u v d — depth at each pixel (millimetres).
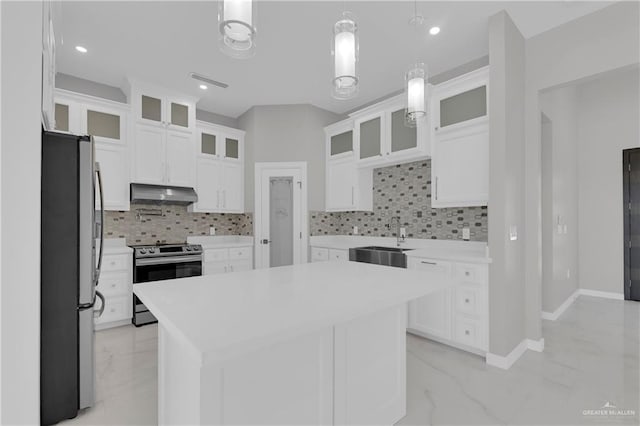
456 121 2947
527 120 2828
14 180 1314
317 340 1309
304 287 1427
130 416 1881
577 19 2529
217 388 1029
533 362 2541
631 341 2971
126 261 3412
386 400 1665
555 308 3709
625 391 2109
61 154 1873
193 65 3342
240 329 881
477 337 2596
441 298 2842
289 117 4469
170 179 3871
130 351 2760
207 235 4574
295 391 1233
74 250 1898
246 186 4645
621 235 4512
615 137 4566
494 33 2537
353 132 4105
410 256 3086
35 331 1358
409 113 1721
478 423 1779
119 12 2486
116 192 3504
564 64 2600
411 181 3873
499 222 2502
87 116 3354
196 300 1196
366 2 2375
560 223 3971
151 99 3758
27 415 1347
